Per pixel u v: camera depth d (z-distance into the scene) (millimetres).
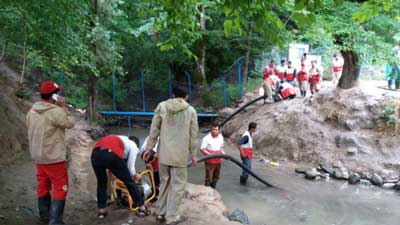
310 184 10727
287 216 8156
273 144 13750
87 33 11719
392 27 11820
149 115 19734
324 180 11172
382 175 11094
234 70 23344
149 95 23484
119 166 5680
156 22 6730
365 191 10258
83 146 13930
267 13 4152
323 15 11500
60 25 9156
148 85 23812
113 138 5812
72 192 7484
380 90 13953
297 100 15477
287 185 10500
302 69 17062
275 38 4320
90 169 10539
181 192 5656
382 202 9359
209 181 9508
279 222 7754
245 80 21312
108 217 5949
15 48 13312
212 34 21172
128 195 6215
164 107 5656
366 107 13000
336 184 10820
